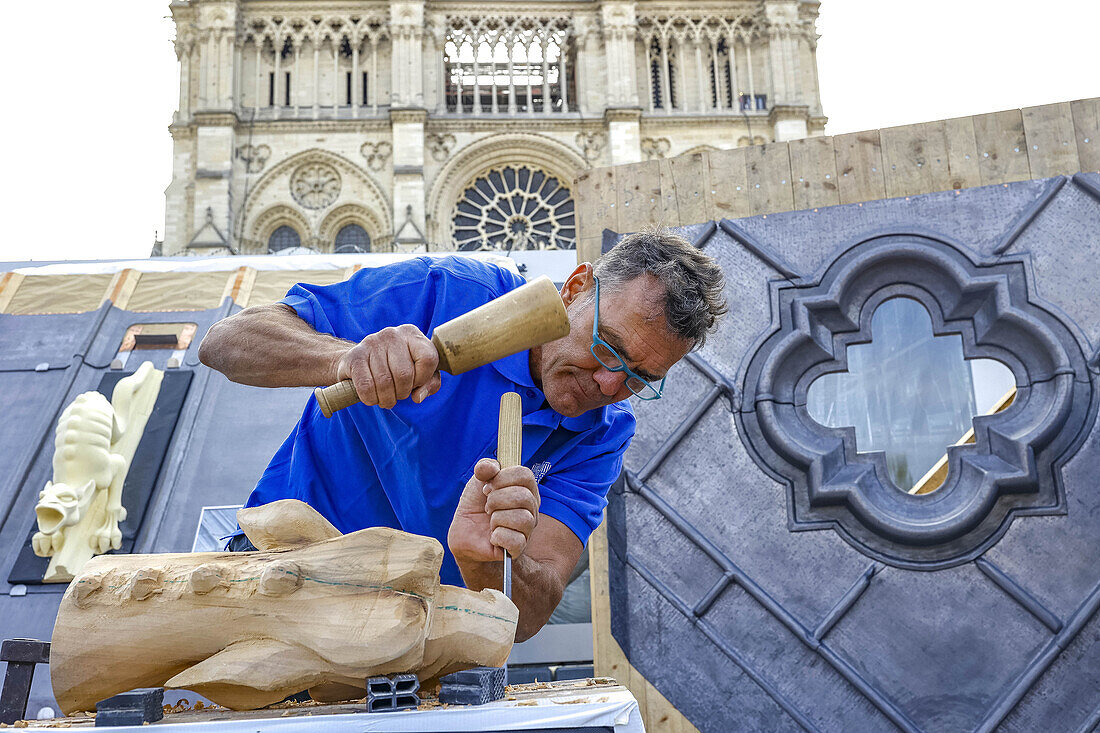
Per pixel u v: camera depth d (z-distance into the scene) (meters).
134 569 1.26
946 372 4.18
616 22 32.34
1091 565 2.82
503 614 1.26
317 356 1.45
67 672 1.23
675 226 3.48
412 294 1.79
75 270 5.36
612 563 3.19
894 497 3.02
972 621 2.86
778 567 3.05
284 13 32.31
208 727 0.96
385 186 30.86
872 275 3.23
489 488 1.36
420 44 31.94
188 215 30.08
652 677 3.06
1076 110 3.19
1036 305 3.03
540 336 1.30
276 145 30.94
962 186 3.22
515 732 0.99
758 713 2.95
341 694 1.23
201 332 4.97
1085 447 2.90
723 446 3.20
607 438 2.03
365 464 1.90
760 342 3.23
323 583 1.17
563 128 31.83
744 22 33.25
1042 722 2.74
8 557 3.83
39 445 4.27
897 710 2.84
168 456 4.27
